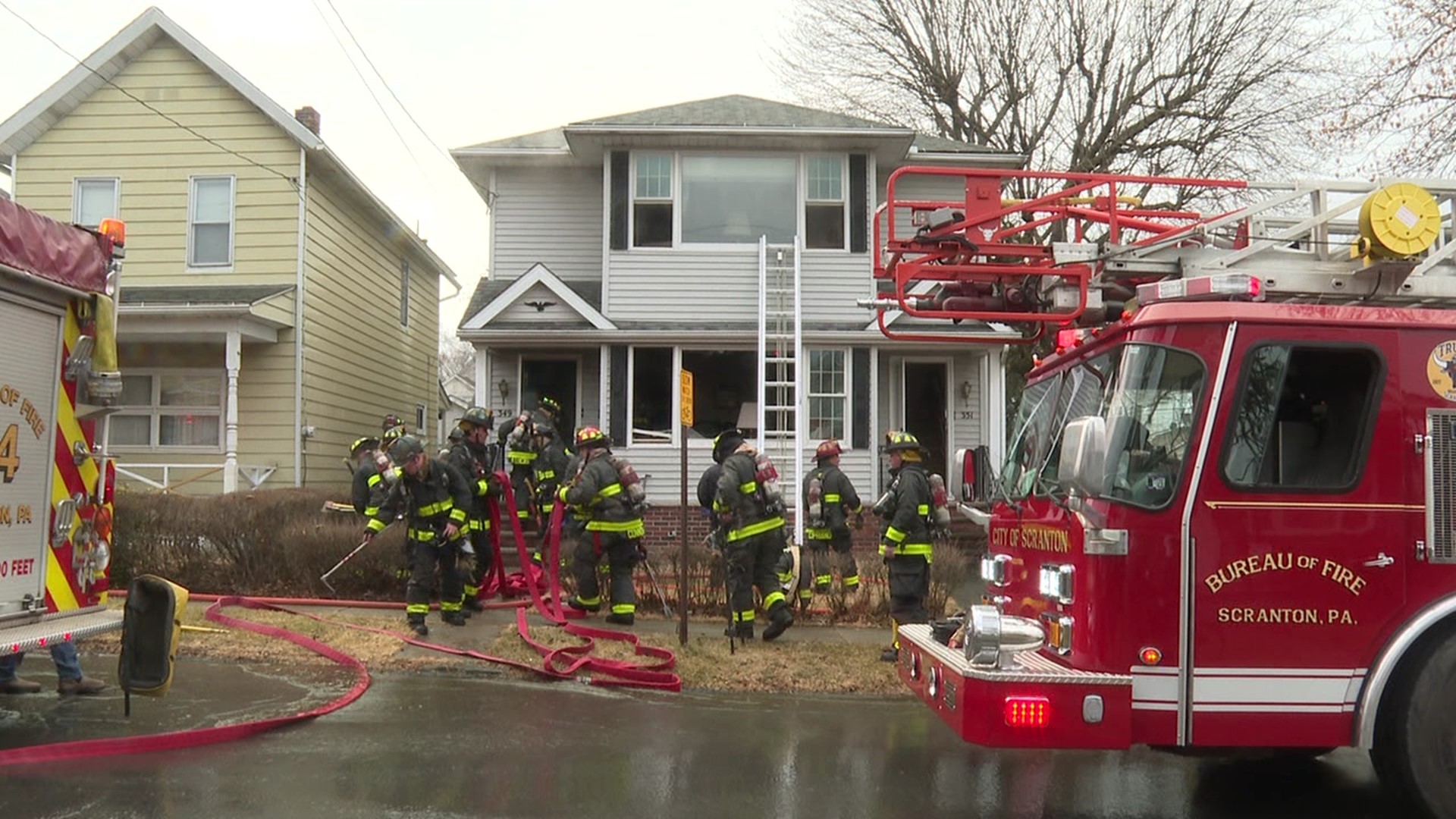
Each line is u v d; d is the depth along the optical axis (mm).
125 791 4789
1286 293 5039
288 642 8148
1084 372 5070
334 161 17000
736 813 4770
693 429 15633
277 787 4918
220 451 16125
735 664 7840
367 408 19859
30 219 5137
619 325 15305
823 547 10023
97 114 16516
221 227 16500
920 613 8031
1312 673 4406
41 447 5426
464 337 15172
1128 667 4398
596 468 9281
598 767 5426
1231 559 4422
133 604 5723
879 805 4938
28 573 5336
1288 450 4559
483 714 6422
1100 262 5672
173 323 15086
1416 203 4871
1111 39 21906
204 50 16188
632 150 15703
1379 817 4941
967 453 6320
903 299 6012
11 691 6613
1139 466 4492
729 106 16562
